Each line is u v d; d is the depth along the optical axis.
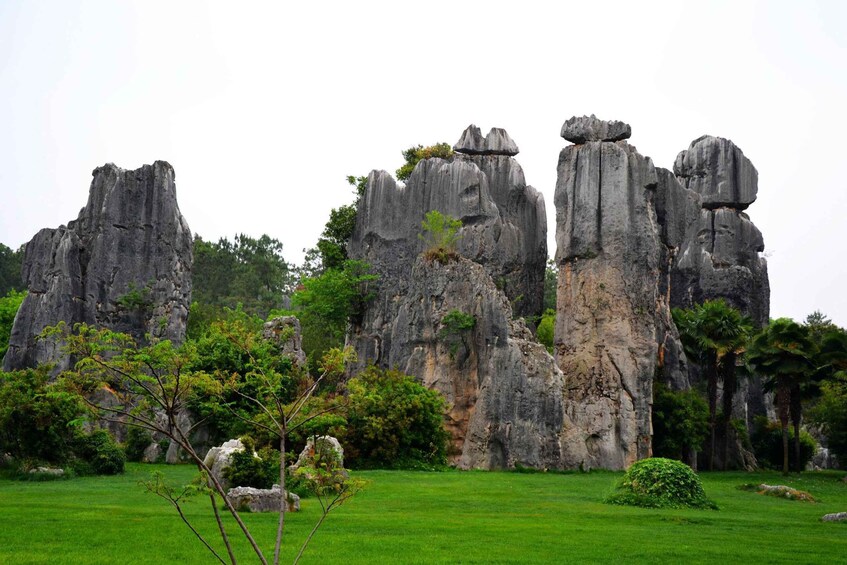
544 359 55.41
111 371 14.93
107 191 65.69
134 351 15.21
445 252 59.88
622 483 35.38
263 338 52.31
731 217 84.50
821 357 61.78
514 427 53.75
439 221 64.31
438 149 76.69
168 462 49.69
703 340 62.34
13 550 18.62
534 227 69.69
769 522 28.78
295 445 41.53
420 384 56.31
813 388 66.00
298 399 17.05
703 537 24.11
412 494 35.12
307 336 78.31
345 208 74.44
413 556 19.20
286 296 119.31
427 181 69.12
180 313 65.62
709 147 86.62
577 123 63.38
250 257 126.56
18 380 40.72
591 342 59.56
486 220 66.75
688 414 60.81
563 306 61.25
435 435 51.69
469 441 54.44
